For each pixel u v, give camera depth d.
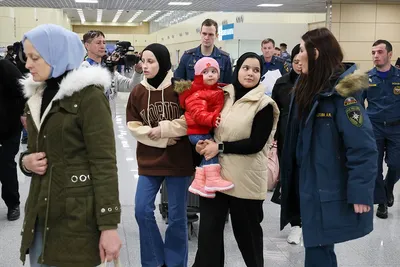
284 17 18.75
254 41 15.36
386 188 4.79
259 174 2.54
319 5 13.49
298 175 2.39
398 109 4.40
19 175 5.68
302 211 2.24
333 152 2.18
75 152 1.73
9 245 3.54
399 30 12.08
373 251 3.63
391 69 4.44
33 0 13.34
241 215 2.58
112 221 1.68
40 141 1.75
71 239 1.70
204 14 22.70
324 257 2.30
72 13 33.81
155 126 2.90
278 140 3.62
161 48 2.89
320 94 2.16
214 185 2.48
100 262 1.75
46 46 1.68
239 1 13.23
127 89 4.09
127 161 6.57
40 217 1.75
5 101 3.79
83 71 1.74
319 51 2.18
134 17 38.12
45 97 1.80
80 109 1.72
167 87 2.90
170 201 2.93
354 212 2.21
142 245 2.92
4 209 4.47
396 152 4.44
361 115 2.13
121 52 5.28
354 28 12.02
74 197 1.70
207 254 2.53
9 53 6.74
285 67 6.17
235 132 2.48
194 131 2.63
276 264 3.32
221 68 4.17
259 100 2.48
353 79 2.10
